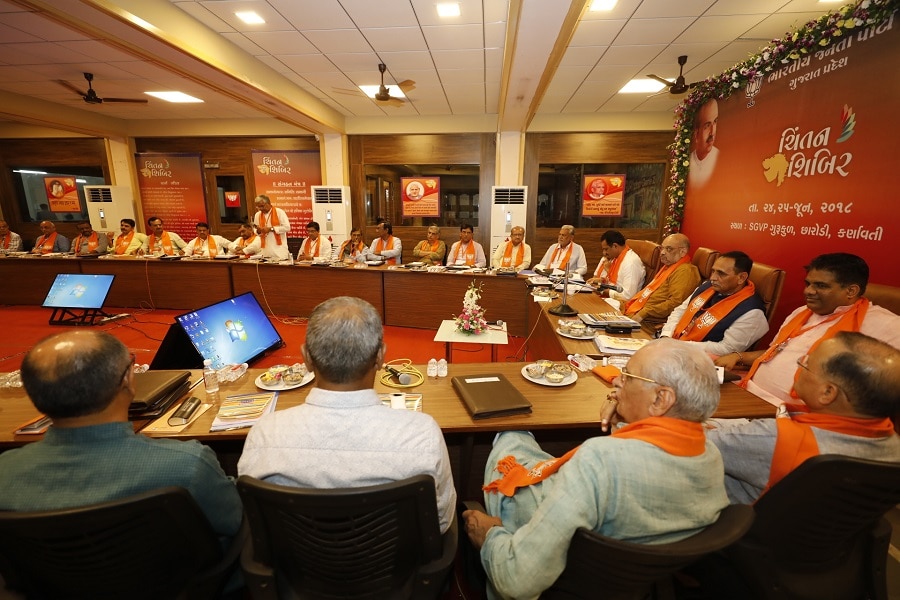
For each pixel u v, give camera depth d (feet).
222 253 21.52
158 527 2.84
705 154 13.74
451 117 23.30
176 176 25.55
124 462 2.97
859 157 8.18
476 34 13.00
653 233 23.57
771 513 3.18
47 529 2.52
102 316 16.33
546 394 5.58
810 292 6.33
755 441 3.73
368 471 2.82
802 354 6.29
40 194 26.76
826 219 9.00
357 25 12.47
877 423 3.34
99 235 21.33
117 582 3.03
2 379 5.70
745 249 11.73
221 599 3.55
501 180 23.70
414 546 3.11
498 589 3.07
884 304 6.05
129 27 10.43
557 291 12.32
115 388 3.01
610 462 2.81
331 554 2.95
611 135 22.77
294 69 16.22
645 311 11.03
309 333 3.00
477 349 13.73
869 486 2.88
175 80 17.33
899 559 5.49
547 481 3.70
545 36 10.93
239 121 24.56
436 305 15.43
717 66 15.43
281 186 25.17
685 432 2.86
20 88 18.43
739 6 11.11
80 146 25.39
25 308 17.81
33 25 12.12
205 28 12.62
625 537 2.81
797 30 9.45
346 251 20.21
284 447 2.89
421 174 24.86
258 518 2.81
